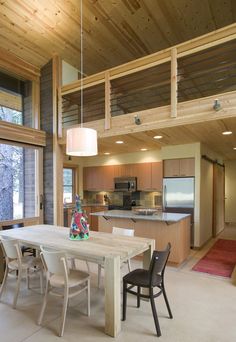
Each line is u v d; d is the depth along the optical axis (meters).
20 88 5.00
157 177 6.40
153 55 3.72
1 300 2.92
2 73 4.65
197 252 5.02
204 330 2.31
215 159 6.83
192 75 4.27
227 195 8.75
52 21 4.14
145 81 4.61
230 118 3.21
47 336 2.23
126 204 7.02
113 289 2.23
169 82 4.51
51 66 5.04
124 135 4.25
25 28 4.20
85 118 5.52
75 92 4.90
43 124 5.14
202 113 3.35
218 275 3.71
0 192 4.38
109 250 2.44
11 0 3.66
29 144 4.78
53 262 2.36
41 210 5.01
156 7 4.13
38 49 4.73
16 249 2.80
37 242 2.77
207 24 4.72
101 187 7.49
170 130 3.91
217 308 2.72
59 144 4.98
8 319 2.52
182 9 4.26
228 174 8.74
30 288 3.26
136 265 4.23
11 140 4.39
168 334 2.25
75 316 2.56
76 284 2.43
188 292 3.13
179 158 5.50
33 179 4.95
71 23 4.22
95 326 2.38
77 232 2.87
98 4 3.88
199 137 4.62
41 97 5.19
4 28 4.11
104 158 7.48
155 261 2.26
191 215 5.26
